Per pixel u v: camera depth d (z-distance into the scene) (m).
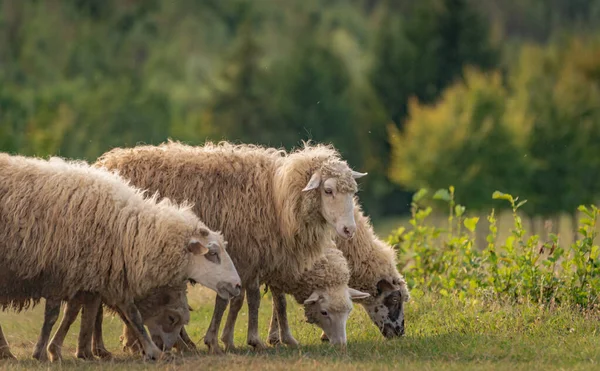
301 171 12.20
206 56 89.06
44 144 54.78
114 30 94.38
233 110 69.56
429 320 13.89
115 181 11.43
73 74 87.25
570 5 113.75
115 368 10.46
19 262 10.91
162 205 11.45
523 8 113.25
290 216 12.19
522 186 51.41
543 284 14.20
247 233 12.25
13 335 13.97
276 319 13.57
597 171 52.94
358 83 75.50
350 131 69.31
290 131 68.62
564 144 53.06
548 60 67.12
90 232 11.03
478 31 75.75
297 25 97.12
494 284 14.49
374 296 13.76
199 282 11.27
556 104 55.03
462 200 51.59
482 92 53.56
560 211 52.19
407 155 54.47
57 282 11.07
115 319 15.43
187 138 66.69
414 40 75.62
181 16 96.44
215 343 11.96
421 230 17.08
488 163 51.91
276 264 12.48
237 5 99.69
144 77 84.94
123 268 11.15
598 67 65.31
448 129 52.88
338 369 10.19
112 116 65.56
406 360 10.91
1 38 90.56
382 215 70.00
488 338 12.18
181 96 77.19
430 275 16.50
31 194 11.00
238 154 12.55
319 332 14.16
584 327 12.84
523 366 10.55
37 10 93.00
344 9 104.75
